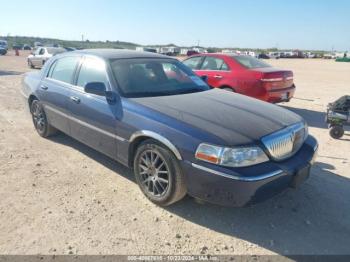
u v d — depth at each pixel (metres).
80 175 4.34
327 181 4.33
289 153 3.44
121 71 4.25
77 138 4.77
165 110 3.56
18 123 6.73
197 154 3.11
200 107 3.70
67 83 4.87
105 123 4.05
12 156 4.91
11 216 3.37
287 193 3.96
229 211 3.56
